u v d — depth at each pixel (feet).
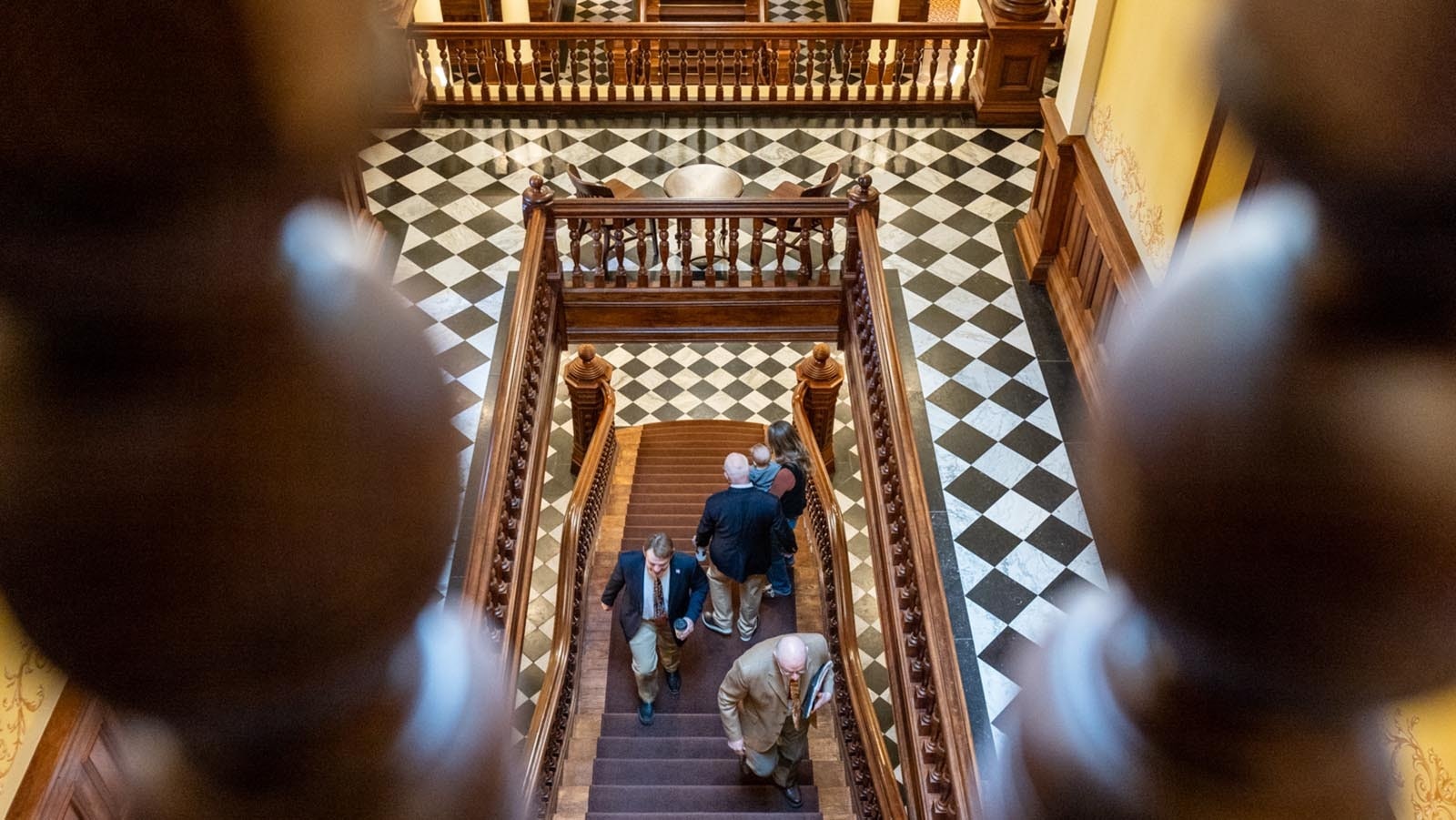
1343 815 1.11
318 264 1.01
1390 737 1.07
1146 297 1.09
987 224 31.04
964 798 13.01
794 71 35.04
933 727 14.70
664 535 19.22
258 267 0.95
